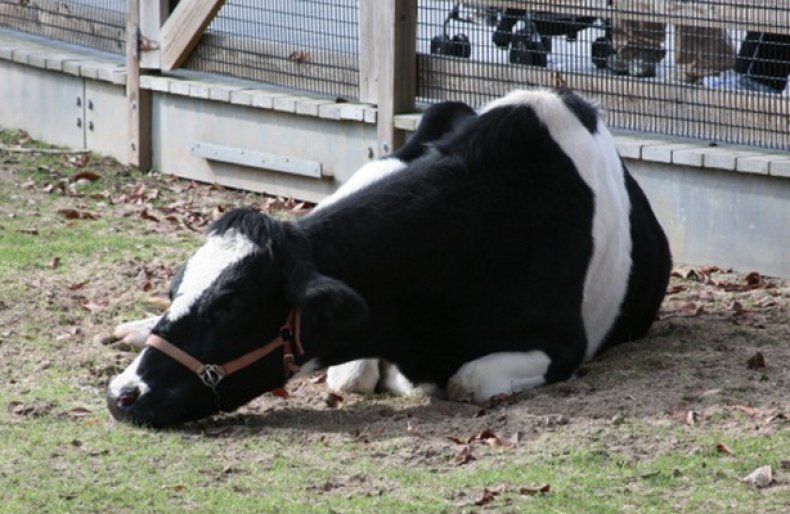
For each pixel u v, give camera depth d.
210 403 10.16
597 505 8.70
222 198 18.38
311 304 9.69
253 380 10.18
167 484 9.09
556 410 10.44
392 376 11.38
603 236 11.58
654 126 15.36
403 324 10.82
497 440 9.80
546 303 11.20
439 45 16.78
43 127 21.38
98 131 20.50
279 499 8.84
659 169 15.04
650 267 12.39
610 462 9.41
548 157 11.34
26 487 9.02
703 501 8.79
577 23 15.60
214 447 9.81
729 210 14.64
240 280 9.98
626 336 12.30
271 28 18.41
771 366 11.45
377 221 10.57
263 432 10.19
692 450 9.58
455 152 11.19
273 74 18.48
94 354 12.06
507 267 11.07
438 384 11.23
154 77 19.38
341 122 17.44
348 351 10.56
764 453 9.49
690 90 15.07
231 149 18.55
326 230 10.40
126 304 13.48
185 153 19.27
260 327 10.09
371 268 10.46
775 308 13.38
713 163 14.51
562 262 11.25
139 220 17.22
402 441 9.91
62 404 10.77
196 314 10.07
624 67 15.43
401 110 16.88
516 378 11.05
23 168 19.53
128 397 10.12
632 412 10.34
